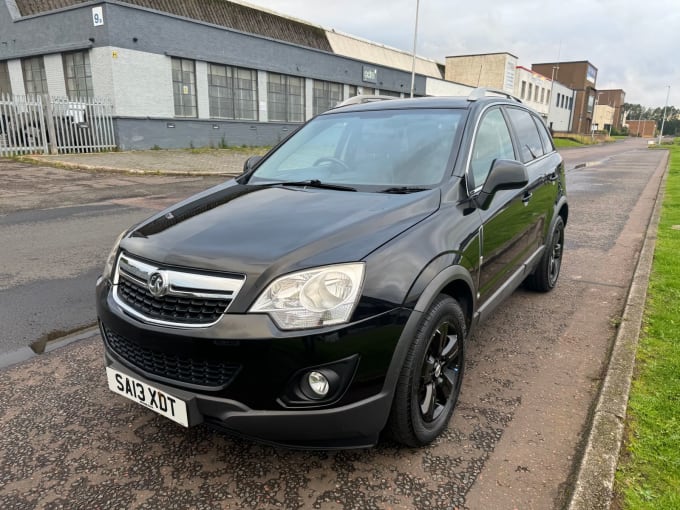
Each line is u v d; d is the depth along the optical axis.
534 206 4.12
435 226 2.64
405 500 2.25
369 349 2.16
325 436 2.18
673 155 34.47
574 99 83.62
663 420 2.70
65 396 3.11
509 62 50.12
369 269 2.22
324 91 29.14
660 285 4.93
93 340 3.89
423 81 37.53
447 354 2.67
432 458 2.54
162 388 2.28
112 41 18.14
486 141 3.56
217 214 2.74
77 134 17.86
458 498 2.26
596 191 13.97
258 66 24.12
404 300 2.27
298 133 4.01
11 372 3.39
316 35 31.58
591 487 2.20
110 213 8.88
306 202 2.82
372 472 2.44
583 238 7.68
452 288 2.79
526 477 2.40
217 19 24.66
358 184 3.16
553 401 3.07
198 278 2.20
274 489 2.32
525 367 3.50
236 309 2.12
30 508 2.20
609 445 2.46
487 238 3.10
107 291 2.59
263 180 3.54
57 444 2.65
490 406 3.01
